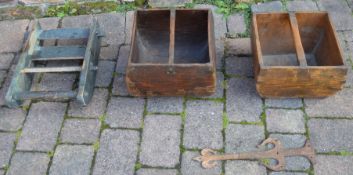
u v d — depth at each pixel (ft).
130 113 7.97
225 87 8.27
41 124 7.91
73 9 9.95
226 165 7.25
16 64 8.93
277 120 7.76
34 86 8.54
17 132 7.84
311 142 7.46
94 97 8.23
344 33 9.14
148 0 9.99
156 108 8.02
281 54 8.79
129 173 7.22
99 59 8.87
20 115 8.07
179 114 7.91
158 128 7.73
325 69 7.09
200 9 8.15
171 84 7.63
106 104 8.13
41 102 8.24
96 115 7.97
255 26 7.77
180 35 8.80
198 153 7.39
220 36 9.17
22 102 8.15
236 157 7.29
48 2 10.16
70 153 7.50
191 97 8.14
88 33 8.71
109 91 8.32
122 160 7.37
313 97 7.93
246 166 7.23
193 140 7.55
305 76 7.26
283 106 7.95
